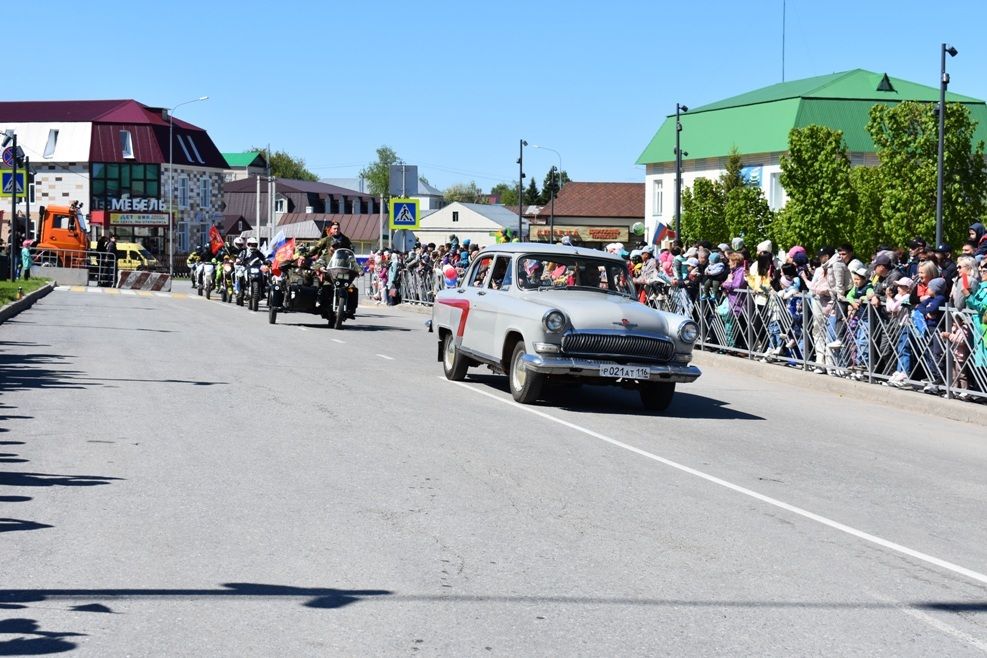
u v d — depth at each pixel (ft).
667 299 68.95
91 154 256.52
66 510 23.06
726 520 24.09
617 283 44.78
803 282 57.57
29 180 141.79
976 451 35.78
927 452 35.14
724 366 60.08
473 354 45.60
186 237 270.87
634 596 18.38
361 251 347.15
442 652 15.51
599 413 40.40
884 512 25.72
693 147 223.71
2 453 28.86
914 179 131.13
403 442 32.27
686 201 195.31
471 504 24.64
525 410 39.99
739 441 35.45
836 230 151.23
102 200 258.37
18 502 23.63
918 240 53.16
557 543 21.59
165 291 147.23
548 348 39.93
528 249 45.09
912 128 132.26
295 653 15.33
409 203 119.34
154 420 35.01
